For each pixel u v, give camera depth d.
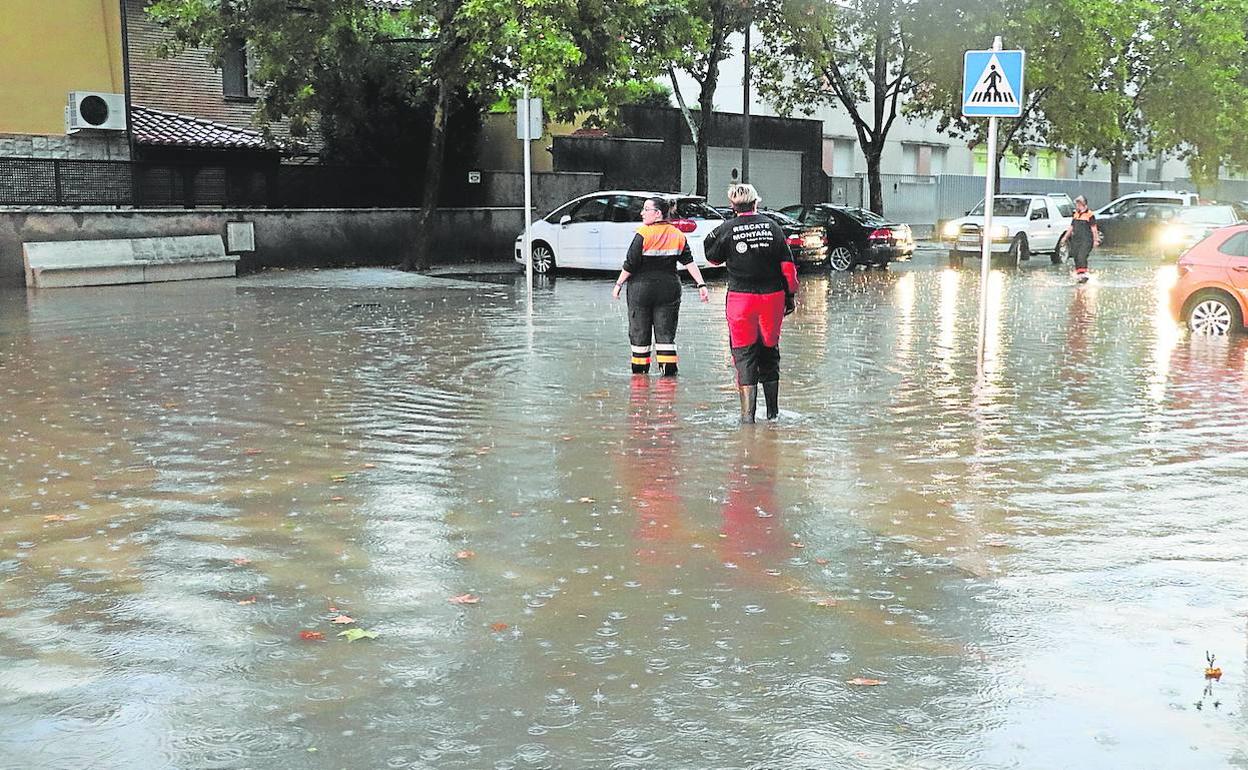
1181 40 41.88
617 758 3.99
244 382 11.70
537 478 7.86
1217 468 8.19
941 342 14.93
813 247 27.39
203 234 25.05
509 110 33.72
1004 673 4.70
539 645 5.00
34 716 4.33
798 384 11.68
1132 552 6.30
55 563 6.11
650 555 6.23
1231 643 5.03
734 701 4.44
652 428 9.48
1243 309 15.62
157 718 4.31
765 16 31.25
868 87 46.84
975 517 6.96
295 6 25.39
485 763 3.95
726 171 39.75
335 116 28.70
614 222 25.05
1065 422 9.80
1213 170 45.88
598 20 23.48
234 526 6.76
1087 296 21.78
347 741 4.12
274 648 4.97
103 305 19.00
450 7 24.61
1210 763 3.95
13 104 24.23
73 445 8.90
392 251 28.53
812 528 6.73
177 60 30.58
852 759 3.98
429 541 6.47
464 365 12.77
